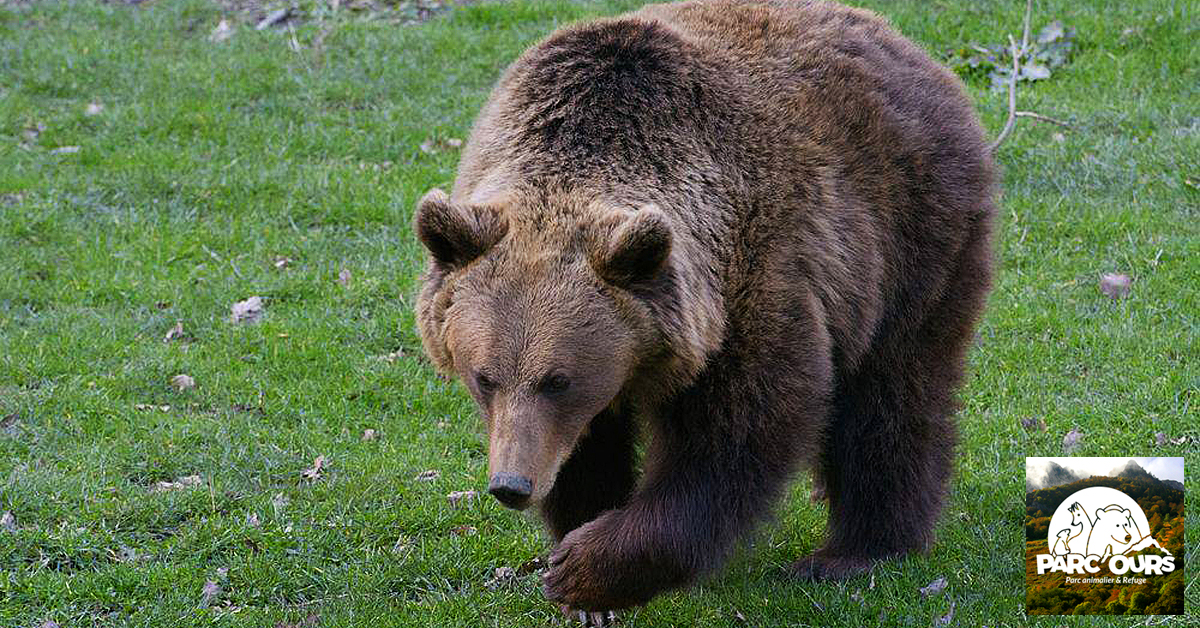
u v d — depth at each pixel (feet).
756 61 31.01
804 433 28.66
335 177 57.88
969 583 32.50
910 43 34.96
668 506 27.71
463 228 26.16
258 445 39.83
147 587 32.71
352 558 34.53
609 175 27.94
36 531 34.47
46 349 45.06
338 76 68.49
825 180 29.84
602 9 75.00
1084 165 57.62
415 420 41.81
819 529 36.68
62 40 72.49
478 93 67.00
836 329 29.99
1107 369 43.93
